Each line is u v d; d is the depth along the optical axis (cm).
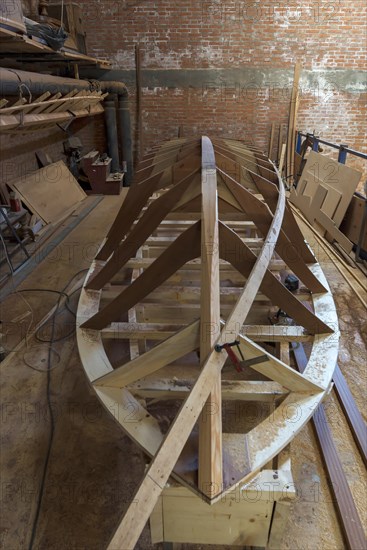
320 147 586
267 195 254
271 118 576
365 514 141
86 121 594
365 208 327
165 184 240
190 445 120
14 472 158
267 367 142
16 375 210
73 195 486
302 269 216
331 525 138
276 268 245
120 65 552
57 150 540
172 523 120
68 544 133
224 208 254
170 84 560
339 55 532
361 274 319
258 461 115
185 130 589
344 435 173
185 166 237
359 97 553
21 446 169
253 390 145
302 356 210
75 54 408
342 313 266
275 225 191
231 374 198
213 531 121
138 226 206
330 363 163
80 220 448
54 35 348
